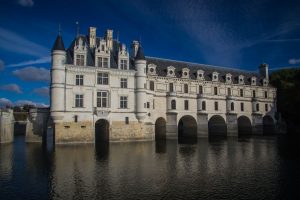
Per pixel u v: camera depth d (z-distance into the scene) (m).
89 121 57.88
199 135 76.12
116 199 20.52
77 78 57.56
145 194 21.62
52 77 55.44
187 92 76.12
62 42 56.81
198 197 20.91
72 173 28.59
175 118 71.19
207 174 28.09
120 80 62.03
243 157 39.38
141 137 63.53
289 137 77.44
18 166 32.50
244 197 20.88
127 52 63.41
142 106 63.06
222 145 55.94
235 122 82.38
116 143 57.81
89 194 21.64
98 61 59.97
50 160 36.47
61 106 55.03
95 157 38.84
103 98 60.16
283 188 23.08
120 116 61.44
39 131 61.84
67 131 55.78
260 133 89.12
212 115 79.56
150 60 75.75
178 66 79.94
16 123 95.81
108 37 64.94
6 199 20.58
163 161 35.75
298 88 90.81
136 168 31.12
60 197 20.98
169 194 21.61
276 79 101.12
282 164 33.62
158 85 71.31
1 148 50.53
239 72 94.06
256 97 90.00
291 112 94.31
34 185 24.19
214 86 81.56
